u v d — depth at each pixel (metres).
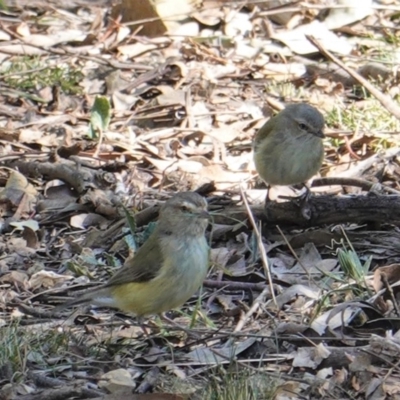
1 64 17.39
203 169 13.73
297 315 10.24
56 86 16.47
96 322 10.45
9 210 13.23
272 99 15.86
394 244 11.59
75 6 20.03
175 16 18.56
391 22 18.72
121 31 18.30
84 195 13.14
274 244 11.85
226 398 8.53
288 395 8.73
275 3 18.97
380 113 14.95
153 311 9.71
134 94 16.39
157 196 13.28
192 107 15.80
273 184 12.32
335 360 9.20
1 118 15.80
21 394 8.91
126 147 14.59
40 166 13.84
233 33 18.38
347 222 11.82
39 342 9.68
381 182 13.28
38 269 11.70
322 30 18.05
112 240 12.23
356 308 10.02
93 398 8.68
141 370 9.39
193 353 9.59
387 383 8.84
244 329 10.03
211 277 11.29
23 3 20.02
